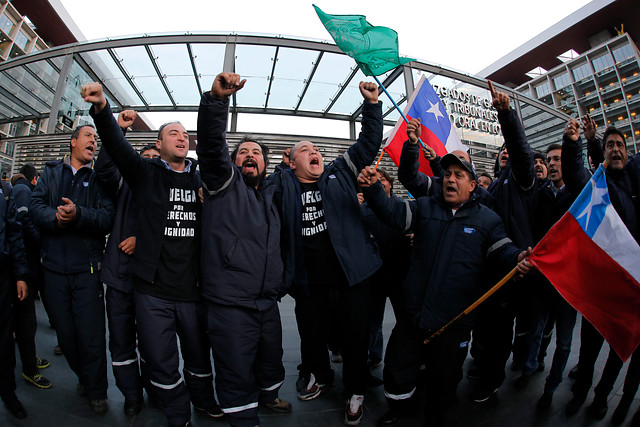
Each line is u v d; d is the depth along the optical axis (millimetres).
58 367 2912
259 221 2061
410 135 2791
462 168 2244
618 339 1921
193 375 2172
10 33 36969
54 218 2170
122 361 2191
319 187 2430
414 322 2201
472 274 2145
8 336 2135
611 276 1933
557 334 2518
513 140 2457
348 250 2299
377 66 2881
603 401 2320
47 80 9312
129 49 8023
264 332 2135
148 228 2064
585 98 50250
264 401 2281
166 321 2021
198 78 8742
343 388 2746
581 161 2498
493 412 2406
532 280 2674
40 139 8859
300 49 7734
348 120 10195
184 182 2215
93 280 2260
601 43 49750
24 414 2123
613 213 2035
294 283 2420
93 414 2209
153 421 2156
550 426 2230
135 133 8406
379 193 2240
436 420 2133
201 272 2031
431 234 2277
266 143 8391
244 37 7648
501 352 2520
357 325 2283
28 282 2445
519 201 2748
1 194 2266
